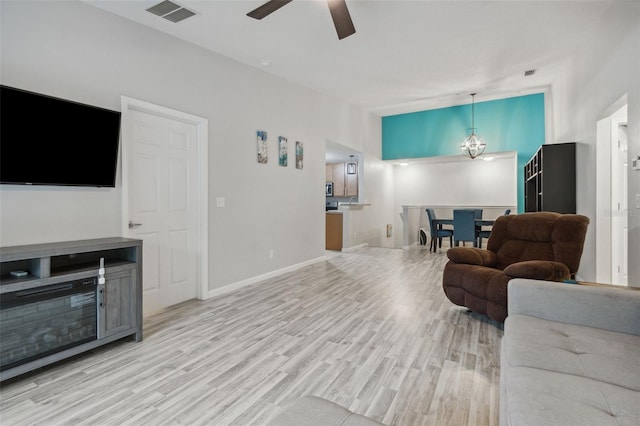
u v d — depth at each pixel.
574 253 2.74
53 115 2.38
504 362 1.41
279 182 4.79
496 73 5.04
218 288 3.82
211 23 3.17
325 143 6.19
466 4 3.11
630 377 1.15
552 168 4.47
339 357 2.30
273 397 1.84
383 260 5.97
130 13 2.88
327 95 5.95
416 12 3.21
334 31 3.41
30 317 2.02
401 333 2.70
